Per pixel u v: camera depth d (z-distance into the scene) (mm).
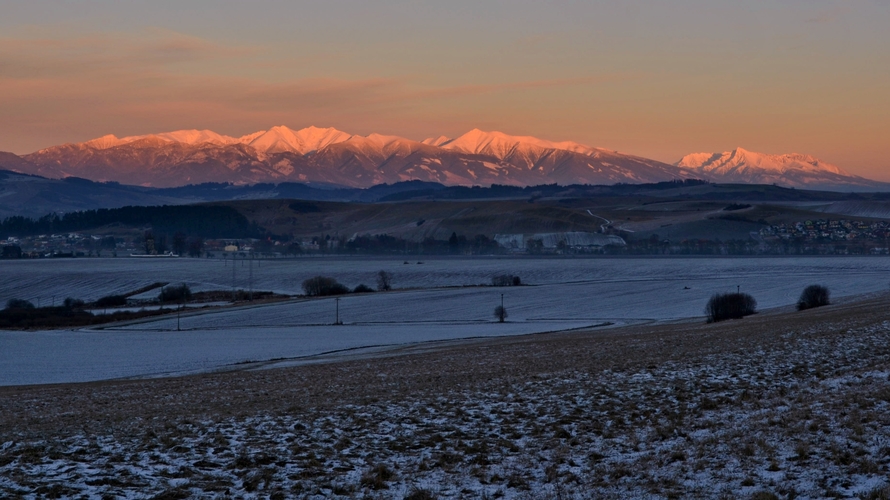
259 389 67062
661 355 72688
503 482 30062
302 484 29500
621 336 114062
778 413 39062
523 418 43125
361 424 42156
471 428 40656
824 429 34219
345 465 32938
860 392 42344
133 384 85688
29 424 48969
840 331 80438
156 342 155875
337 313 196625
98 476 30062
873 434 32750
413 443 37125
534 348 98188
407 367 80625
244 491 28859
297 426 41656
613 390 50812
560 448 34875
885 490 25234
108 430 42406
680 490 27578
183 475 30859
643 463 31672
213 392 67250
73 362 127125
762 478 28266
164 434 39938
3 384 102500
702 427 38031
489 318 193500
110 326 198750
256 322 196250
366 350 125250
